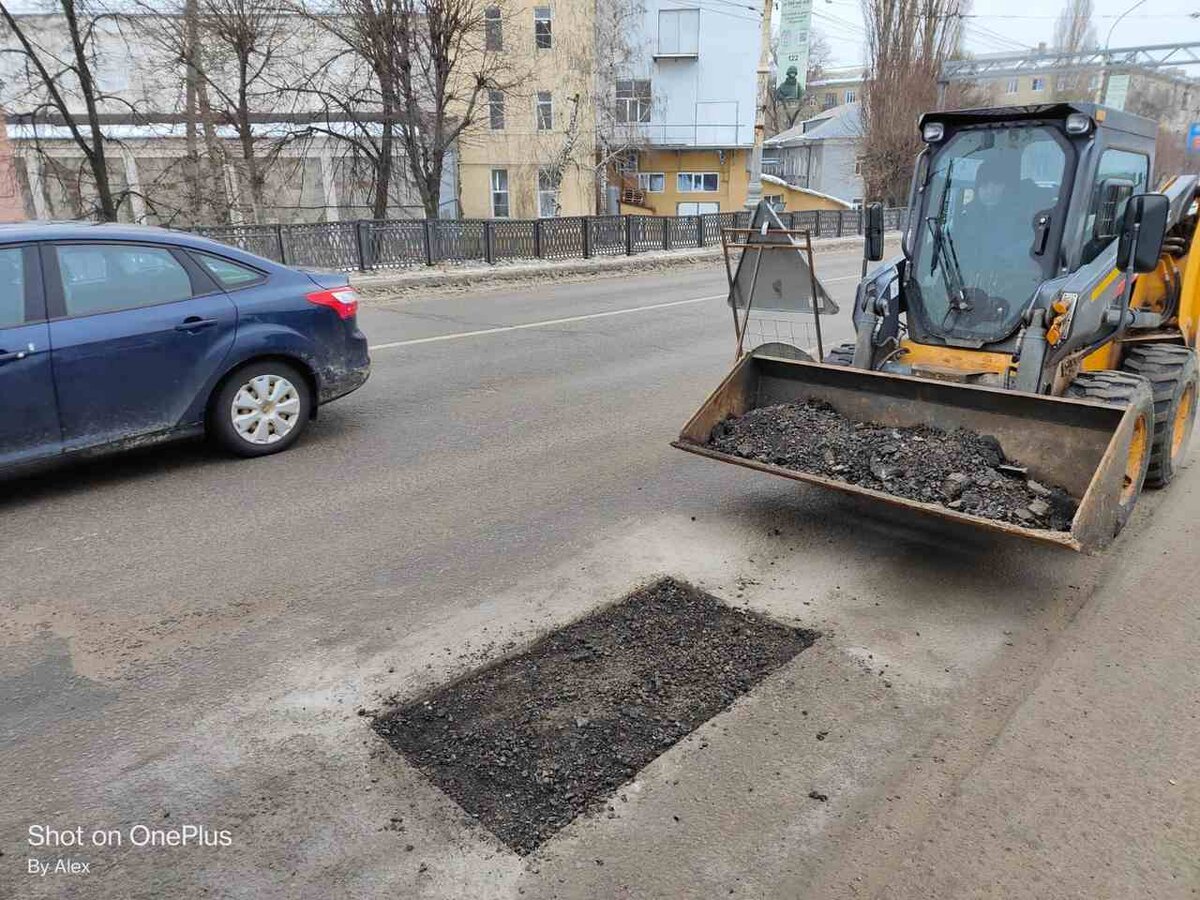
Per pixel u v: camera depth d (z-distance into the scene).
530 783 2.73
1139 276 5.71
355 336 6.46
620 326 11.77
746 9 37.00
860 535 4.67
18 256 4.90
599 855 2.44
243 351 5.74
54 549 4.50
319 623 3.72
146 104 24.52
